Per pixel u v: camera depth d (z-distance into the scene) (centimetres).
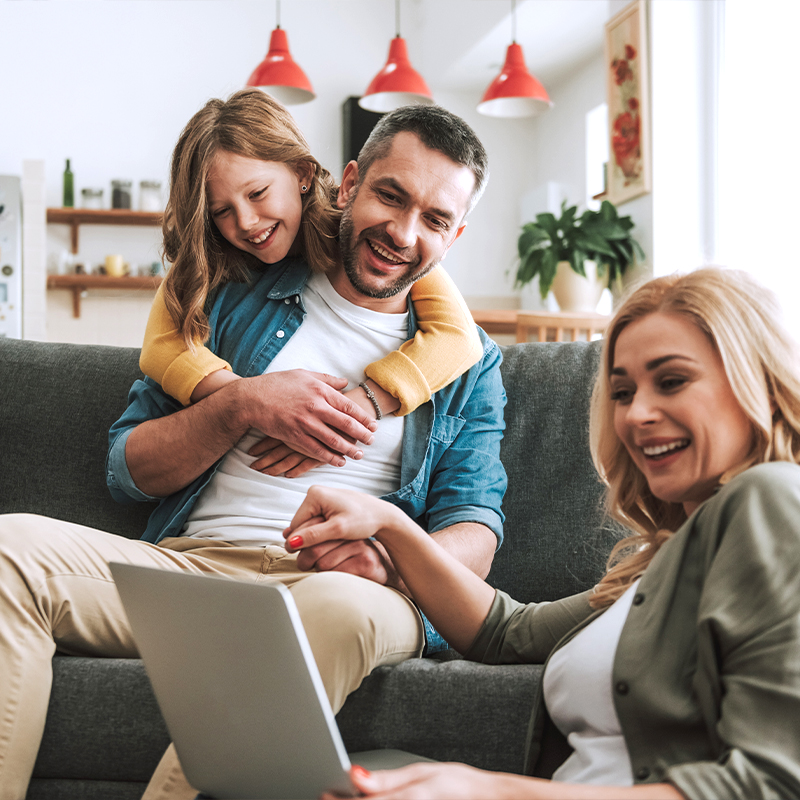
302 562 120
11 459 169
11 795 109
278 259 160
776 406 87
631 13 410
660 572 86
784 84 356
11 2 594
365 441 144
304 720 79
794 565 73
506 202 662
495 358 167
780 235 358
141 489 148
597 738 86
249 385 142
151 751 113
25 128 596
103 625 123
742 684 70
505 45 571
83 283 581
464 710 111
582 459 166
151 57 613
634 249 414
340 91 648
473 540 141
